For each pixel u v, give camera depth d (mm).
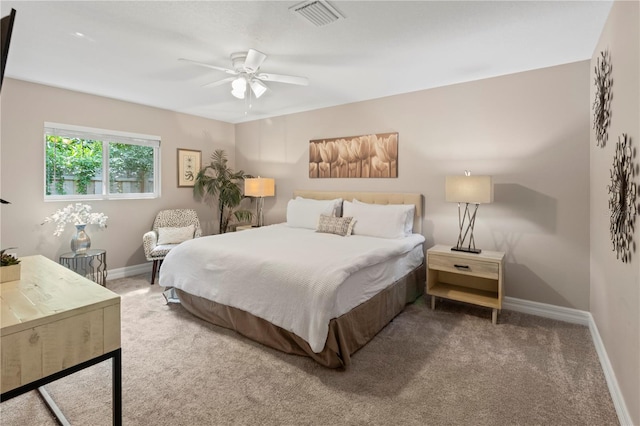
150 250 4055
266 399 1854
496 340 2590
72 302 1300
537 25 2281
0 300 1312
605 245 2273
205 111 4879
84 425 1641
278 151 5141
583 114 2895
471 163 3453
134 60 2932
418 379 2053
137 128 4422
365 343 2492
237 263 2625
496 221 3322
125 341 2531
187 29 2359
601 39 2375
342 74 3260
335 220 3773
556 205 3029
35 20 2236
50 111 3660
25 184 3521
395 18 2199
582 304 2934
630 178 1652
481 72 3199
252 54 2482
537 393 1921
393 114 3973
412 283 3350
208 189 5168
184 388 1950
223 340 2557
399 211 3545
